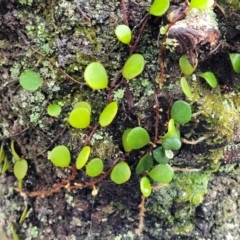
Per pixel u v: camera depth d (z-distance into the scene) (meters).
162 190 0.24
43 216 0.26
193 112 0.21
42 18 0.22
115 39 0.21
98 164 0.22
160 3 0.20
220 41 0.21
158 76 0.21
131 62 0.21
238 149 0.24
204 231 0.25
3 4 0.22
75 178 0.24
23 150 0.25
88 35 0.21
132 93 0.22
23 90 0.23
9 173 0.28
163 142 0.21
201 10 0.20
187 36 0.19
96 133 0.23
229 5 0.21
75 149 0.23
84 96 0.23
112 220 0.26
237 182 0.26
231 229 0.26
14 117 0.24
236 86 0.23
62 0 0.21
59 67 0.22
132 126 0.23
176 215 0.25
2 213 0.28
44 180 0.26
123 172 0.22
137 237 0.26
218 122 0.22
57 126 0.23
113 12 0.21
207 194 0.25
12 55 0.23
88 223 0.26
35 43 0.22
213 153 0.23
